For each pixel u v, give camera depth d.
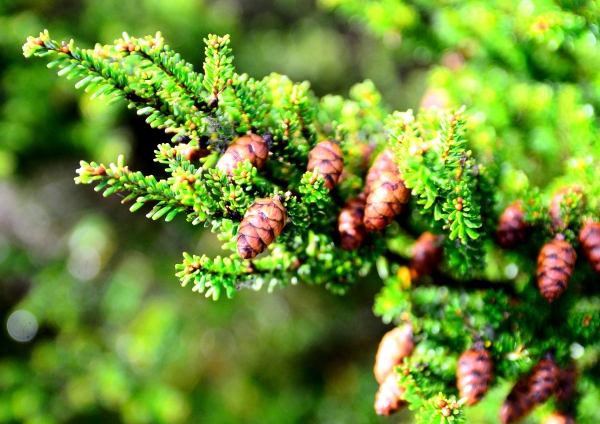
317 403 1.23
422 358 0.58
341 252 0.57
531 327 0.58
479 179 0.58
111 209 1.31
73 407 1.09
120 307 1.21
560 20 0.59
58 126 1.13
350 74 1.62
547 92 0.65
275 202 0.52
